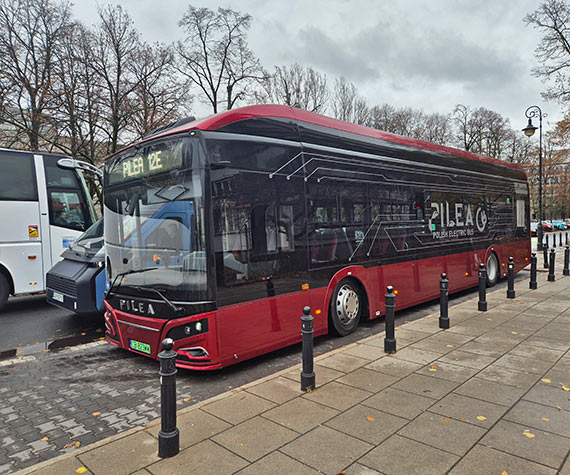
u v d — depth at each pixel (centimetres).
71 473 296
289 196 557
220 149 478
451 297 1007
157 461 309
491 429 346
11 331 759
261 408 394
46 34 1786
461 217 966
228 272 477
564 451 311
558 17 2319
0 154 940
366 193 693
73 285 712
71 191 1034
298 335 560
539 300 903
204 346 458
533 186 4900
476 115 4600
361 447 322
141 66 1988
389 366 503
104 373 535
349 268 649
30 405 442
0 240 918
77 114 1814
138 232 525
